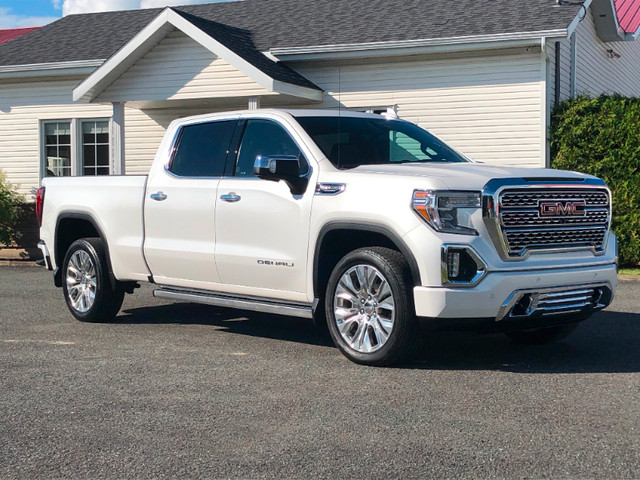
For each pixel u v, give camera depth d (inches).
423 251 219.3
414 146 281.4
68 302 330.3
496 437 169.5
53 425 182.7
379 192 231.6
